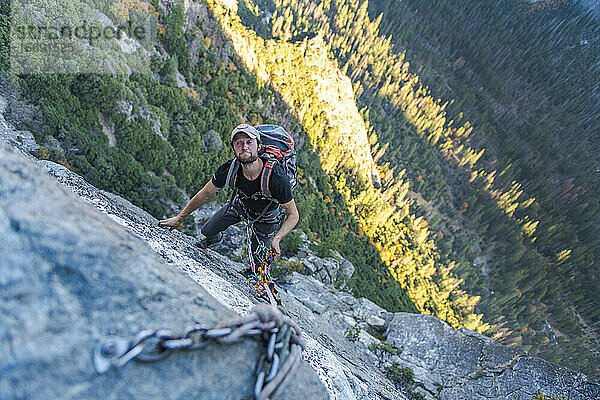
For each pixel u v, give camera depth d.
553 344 125.19
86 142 41.41
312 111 101.19
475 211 162.75
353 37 198.12
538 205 176.50
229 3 84.31
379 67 192.00
